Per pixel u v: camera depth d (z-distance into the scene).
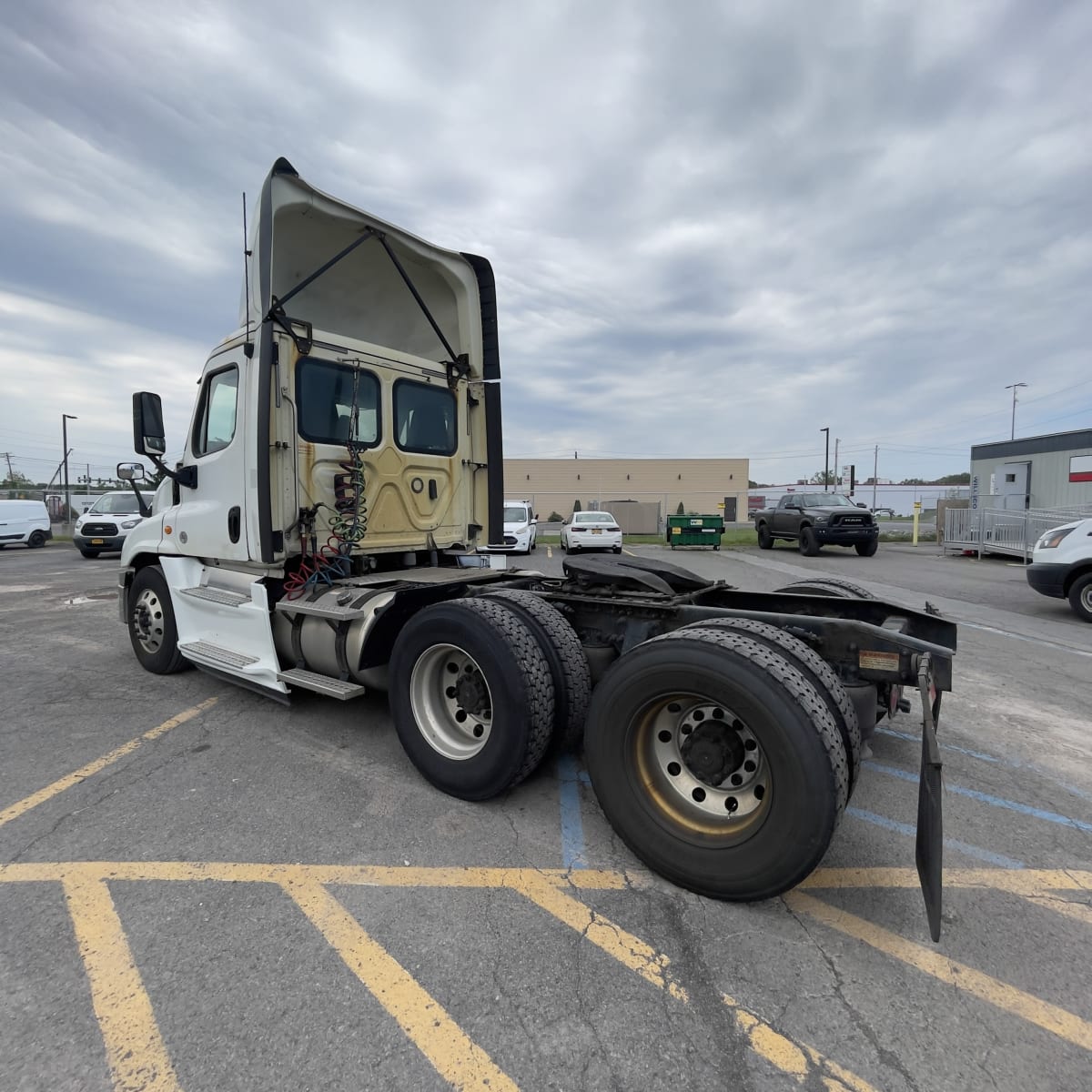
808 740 2.24
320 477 4.25
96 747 3.99
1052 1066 1.78
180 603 5.07
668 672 2.54
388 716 4.54
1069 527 8.45
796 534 18.86
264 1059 1.78
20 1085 1.69
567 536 20.48
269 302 3.86
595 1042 1.85
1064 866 2.79
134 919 2.37
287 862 2.75
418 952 2.21
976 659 6.38
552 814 3.19
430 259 4.92
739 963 2.17
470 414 5.43
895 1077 1.74
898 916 2.43
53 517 35.66
